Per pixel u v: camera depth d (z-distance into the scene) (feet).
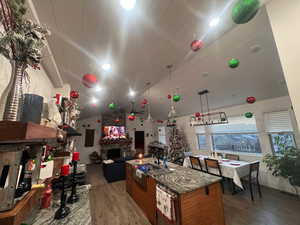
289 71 3.22
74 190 4.87
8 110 1.98
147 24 4.38
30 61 2.30
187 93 14.55
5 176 1.71
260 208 8.44
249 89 11.37
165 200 5.76
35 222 3.45
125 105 22.93
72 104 8.33
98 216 8.10
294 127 10.57
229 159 13.08
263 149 12.31
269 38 6.72
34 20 3.27
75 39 4.59
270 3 3.71
